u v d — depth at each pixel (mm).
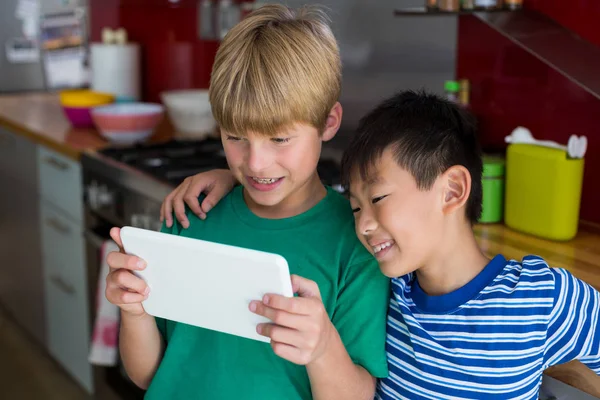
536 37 1750
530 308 1135
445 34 2135
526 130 1805
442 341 1157
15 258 3428
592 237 1713
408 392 1196
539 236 1704
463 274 1175
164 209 1403
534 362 1146
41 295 3188
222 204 1345
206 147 2646
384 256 1130
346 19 2441
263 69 1098
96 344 2383
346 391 1106
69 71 4086
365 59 2400
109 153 2543
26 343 3381
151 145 2656
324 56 1143
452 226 1147
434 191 1105
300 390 1197
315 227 1241
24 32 3977
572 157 1660
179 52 3387
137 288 1114
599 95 1563
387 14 2295
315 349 1007
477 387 1149
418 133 1096
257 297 1002
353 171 1131
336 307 1189
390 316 1217
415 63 2240
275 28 1136
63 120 3246
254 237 1262
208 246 1001
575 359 1241
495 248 1629
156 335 1316
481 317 1146
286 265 958
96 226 2590
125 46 3467
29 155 3070
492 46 2012
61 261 2906
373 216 1111
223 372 1226
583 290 1169
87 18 4012
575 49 1706
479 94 2074
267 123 1102
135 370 1329
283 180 1170
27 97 3938
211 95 1153
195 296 1069
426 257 1132
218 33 3115
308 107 1115
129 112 2771
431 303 1181
